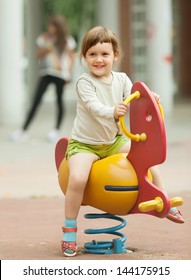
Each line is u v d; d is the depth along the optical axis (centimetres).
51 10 4141
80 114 728
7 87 1964
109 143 725
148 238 807
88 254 730
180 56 3288
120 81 734
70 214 712
